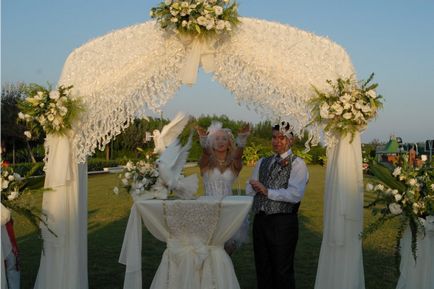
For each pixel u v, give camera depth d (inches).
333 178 166.4
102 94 166.9
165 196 165.3
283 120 165.0
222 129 201.8
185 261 157.2
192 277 156.3
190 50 169.6
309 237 316.8
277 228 174.2
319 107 161.0
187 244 158.7
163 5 162.1
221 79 169.6
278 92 163.9
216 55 170.4
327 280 167.2
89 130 167.0
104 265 246.2
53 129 163.5
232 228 156.9
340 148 163.6
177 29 165.8
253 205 183.8
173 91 172.9
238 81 167.6
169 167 164.4
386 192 156.0
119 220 385.1
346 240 163.6
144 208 159.8
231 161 200.4
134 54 171.0
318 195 574.6
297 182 174.9
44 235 165.8
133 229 162.2
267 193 172.1
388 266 243.1
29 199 161.6
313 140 163.8
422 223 150.4
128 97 168.2
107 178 853.8
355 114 155.0
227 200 157.0
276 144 181.0
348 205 161.8
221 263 159.5
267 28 172.2
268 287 179.5
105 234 326.6
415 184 150.9
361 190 163.8
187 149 172.4
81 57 174.6
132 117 169.2
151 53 170.7
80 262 175.2
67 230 167.8
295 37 171.5
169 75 172.2
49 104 158.7
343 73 166.1
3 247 155.7
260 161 191.9
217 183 196.4
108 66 170.2
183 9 159.3
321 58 167.8
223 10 163.2
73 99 163.6
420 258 153.8
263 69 164.9
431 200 150.1
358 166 163.0
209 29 162.1
